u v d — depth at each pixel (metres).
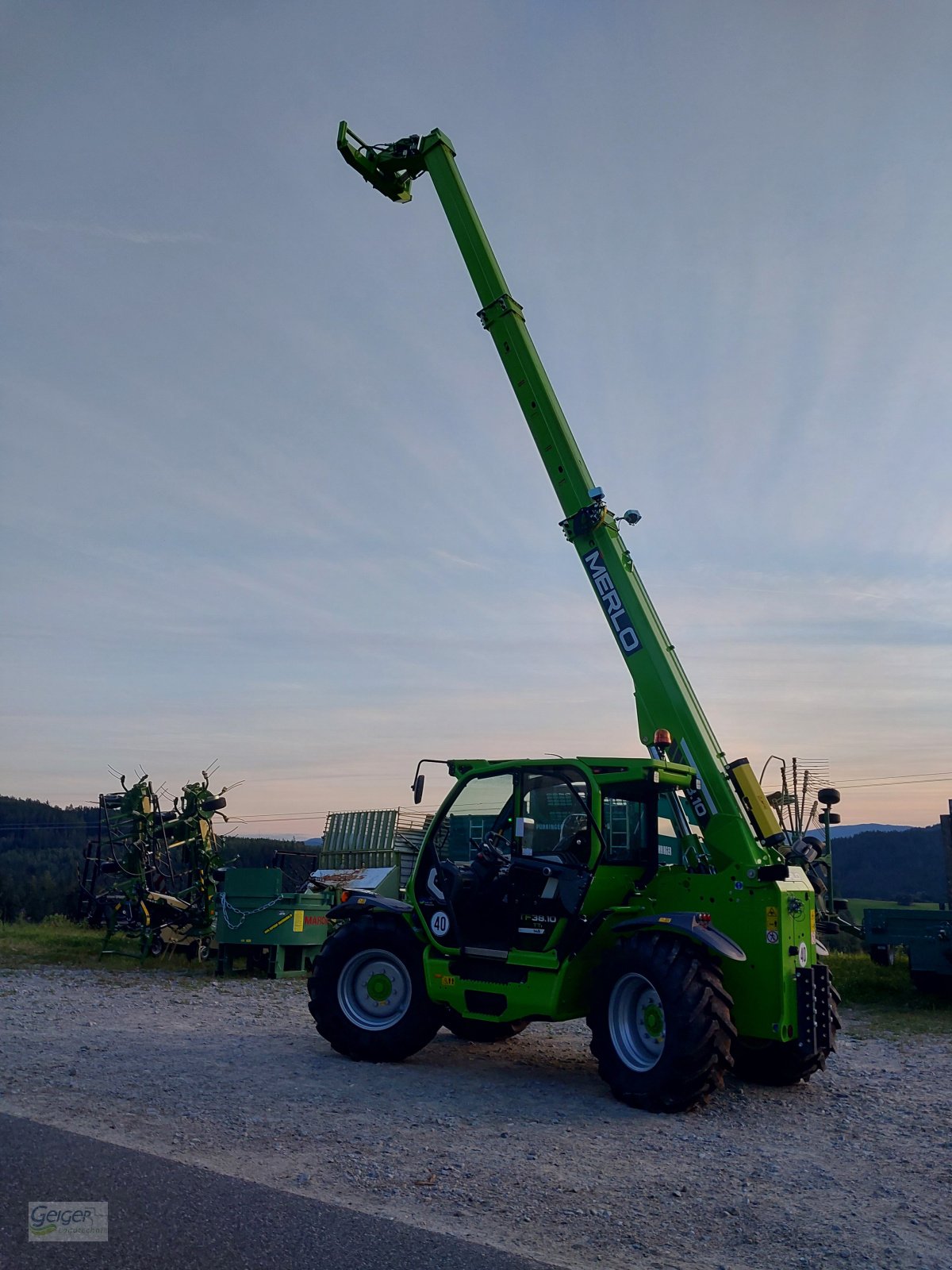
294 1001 10.88
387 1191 4.52
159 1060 7.40
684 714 7.71
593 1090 6.91
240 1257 3.66
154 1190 4.36
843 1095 6.91
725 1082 7.21
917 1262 3.94
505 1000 7.24
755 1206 4.54
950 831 13.92
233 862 15.19
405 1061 7.72
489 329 9.48
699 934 6.42
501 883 7.49
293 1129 5.54
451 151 10.24
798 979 6.75
